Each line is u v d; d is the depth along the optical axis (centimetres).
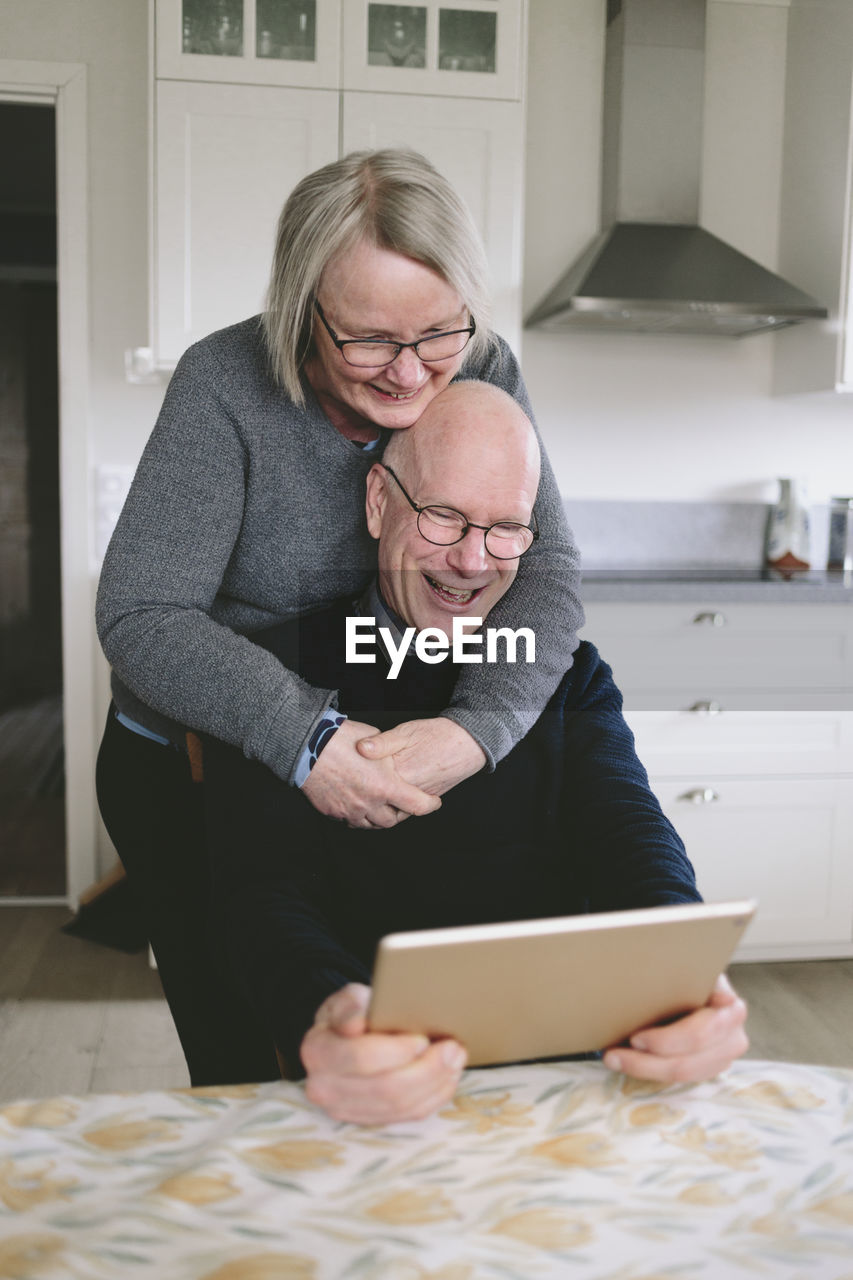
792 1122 74
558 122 323
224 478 127
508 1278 58
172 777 150
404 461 111
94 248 304
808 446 345
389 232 107
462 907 112
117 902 306
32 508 700
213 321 279
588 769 114
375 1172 68
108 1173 68
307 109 276
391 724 120
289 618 138
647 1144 71
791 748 280
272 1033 83
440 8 278
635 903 98
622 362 335
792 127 327
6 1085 222
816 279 315
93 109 301
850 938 288
